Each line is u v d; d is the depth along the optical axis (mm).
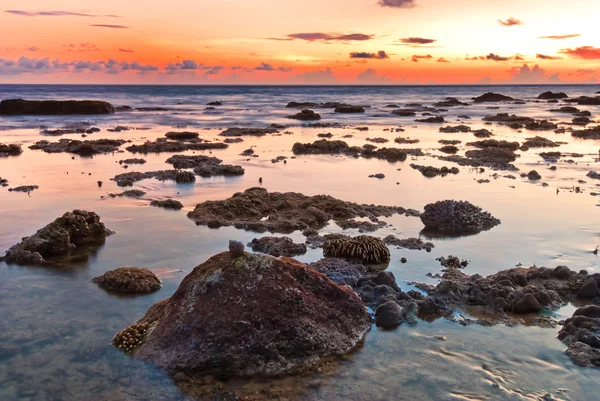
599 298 9289
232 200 15070
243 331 7156
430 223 13594
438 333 8086
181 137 33719
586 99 82500
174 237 12656
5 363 7125
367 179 20219
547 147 30609
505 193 17641
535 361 7270
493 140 31281
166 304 8227
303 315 7543
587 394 6523
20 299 9203
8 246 11859
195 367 6922
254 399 6371
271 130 39594
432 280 10117
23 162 23781
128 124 44500
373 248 11070
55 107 54219
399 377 6859
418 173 21594
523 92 172625
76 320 8406
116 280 9758
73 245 11828
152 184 18859
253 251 11641
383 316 8336
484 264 10992
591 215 14664
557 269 10125
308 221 13977
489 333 8086
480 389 6613
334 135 36938
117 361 7188
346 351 7496
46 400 6348
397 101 96312
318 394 6484
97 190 17734
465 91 183000
